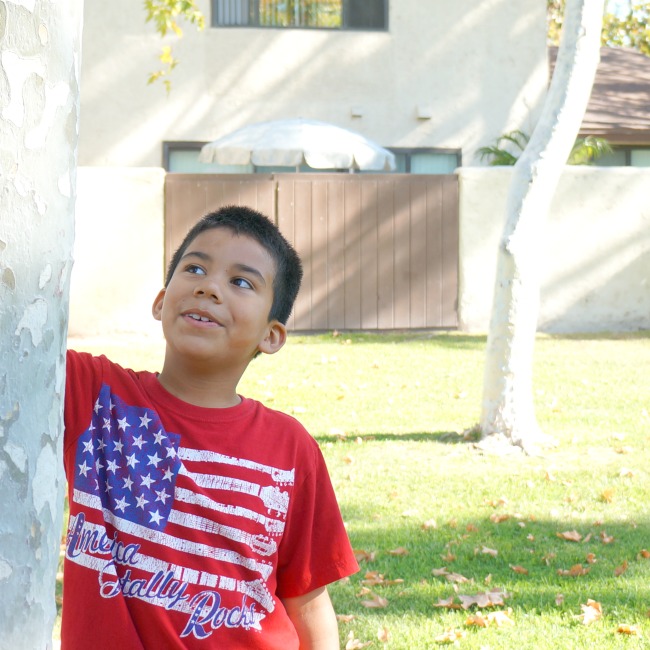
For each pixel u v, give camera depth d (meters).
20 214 1.22
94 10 14.72
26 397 1.24
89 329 12.42
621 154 16.62
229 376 1.84
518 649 3.84
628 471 6.46
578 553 4.95
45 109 1.23
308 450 1.90
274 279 1.87
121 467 1.73
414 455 6.96
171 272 1.95
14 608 1.25
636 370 10.25
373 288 12.98
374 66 15.39
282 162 12.84
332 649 1.96
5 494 1.23
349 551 1.94
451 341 12.21
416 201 13.02
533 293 7.12
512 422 7.14
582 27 6.95
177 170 15.12
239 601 1.73
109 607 1.65
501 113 15.70
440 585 4.50
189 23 14.91
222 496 1.75
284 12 15.23
